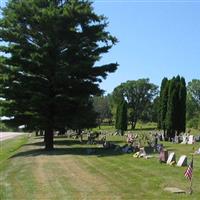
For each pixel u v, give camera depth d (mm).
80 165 28062
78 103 41031
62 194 18859
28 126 41906
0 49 40281
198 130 100500
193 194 17688
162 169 24203
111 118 170750
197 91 141750
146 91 145000
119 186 19969
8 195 19281
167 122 51906
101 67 41125
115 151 36875
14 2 40000
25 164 30422
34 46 39906
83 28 40344
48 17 38094
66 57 40719
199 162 27000
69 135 72250
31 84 40125
